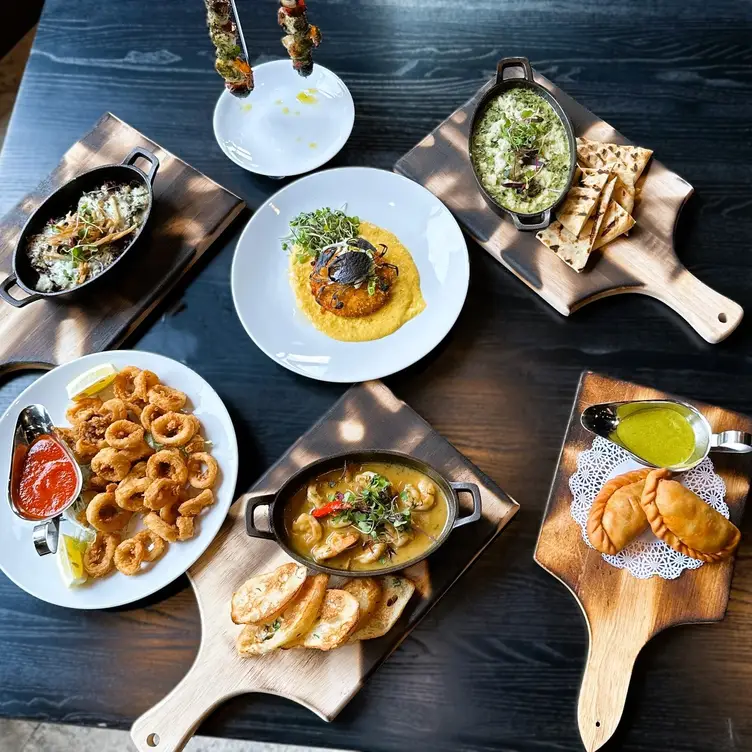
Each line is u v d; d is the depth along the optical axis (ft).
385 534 5.41
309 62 6.14
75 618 5.64
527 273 6.12
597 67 6.82
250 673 5.32
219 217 6.46
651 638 5.29
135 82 7.13
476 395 6.04
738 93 6.69
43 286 6.19
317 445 5.83
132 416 5.92
